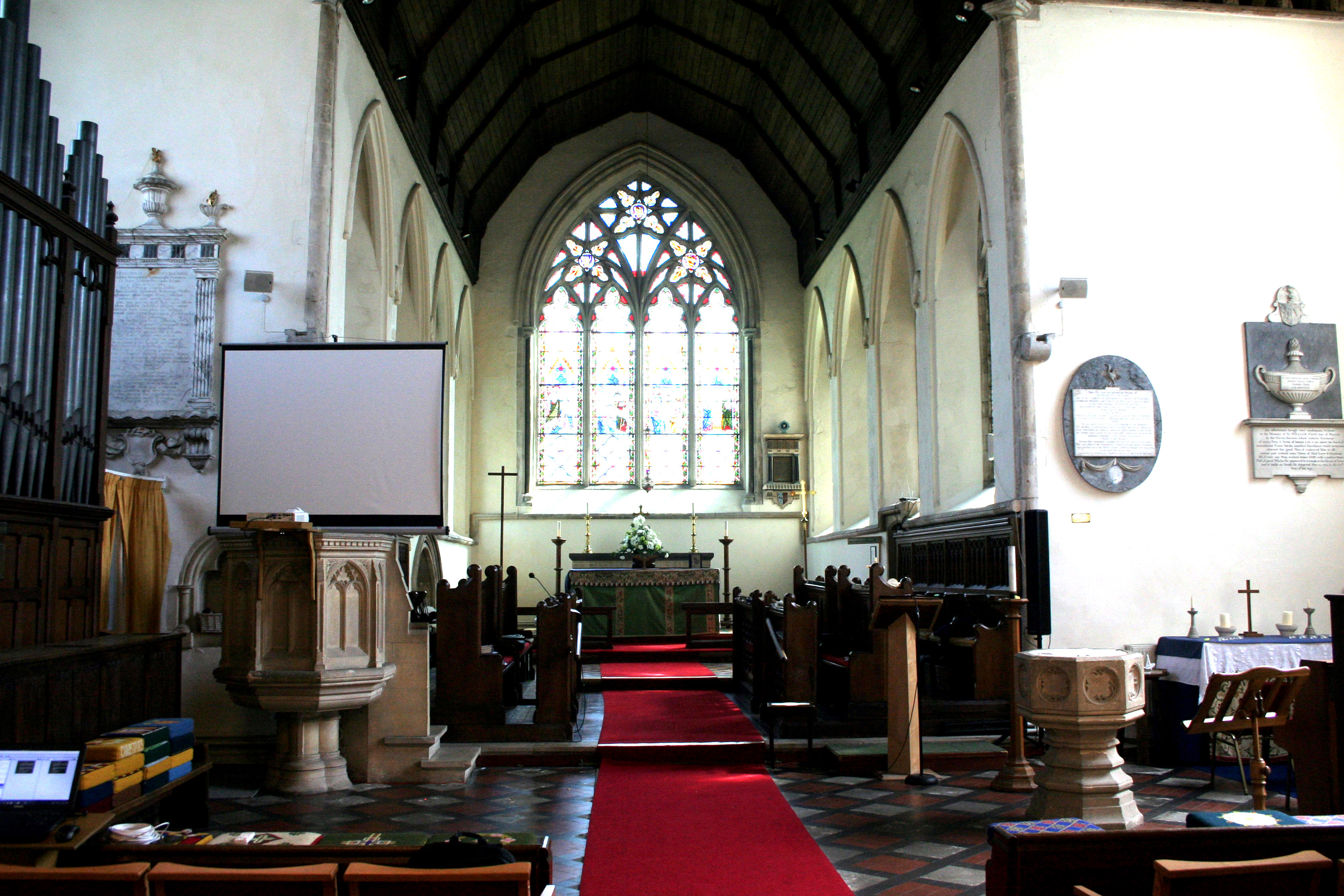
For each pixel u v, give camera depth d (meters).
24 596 5.76
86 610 6.54
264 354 7.55
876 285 14.08
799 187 17.53
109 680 5.89
